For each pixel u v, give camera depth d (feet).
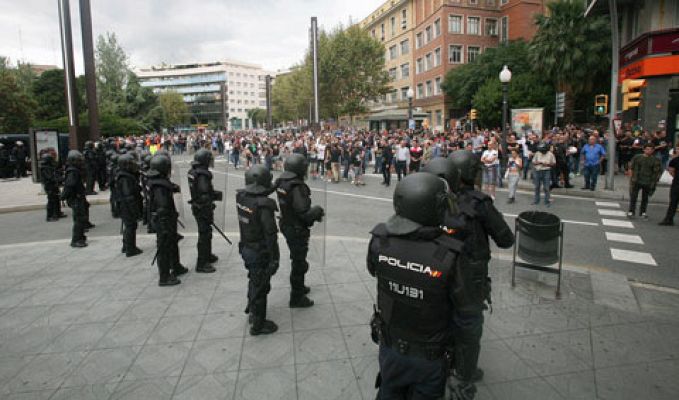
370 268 7.88
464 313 6.67
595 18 86.69
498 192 44.68
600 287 17.12
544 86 101.91
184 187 33.81
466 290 6.61
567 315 14.60
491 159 38.86
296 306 15.38
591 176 43.75
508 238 10.66
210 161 19.80
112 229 31.14
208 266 19.58
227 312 15.21
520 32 138.00
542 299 15.90
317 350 12.46
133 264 21.21
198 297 16.65
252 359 12.06
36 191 51.08
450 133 75.25
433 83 154.30
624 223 30.55
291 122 282.77
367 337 13.19
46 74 164.25
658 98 59.41
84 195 25.18
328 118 152.46
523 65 114.83
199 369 11.62
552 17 89.51
